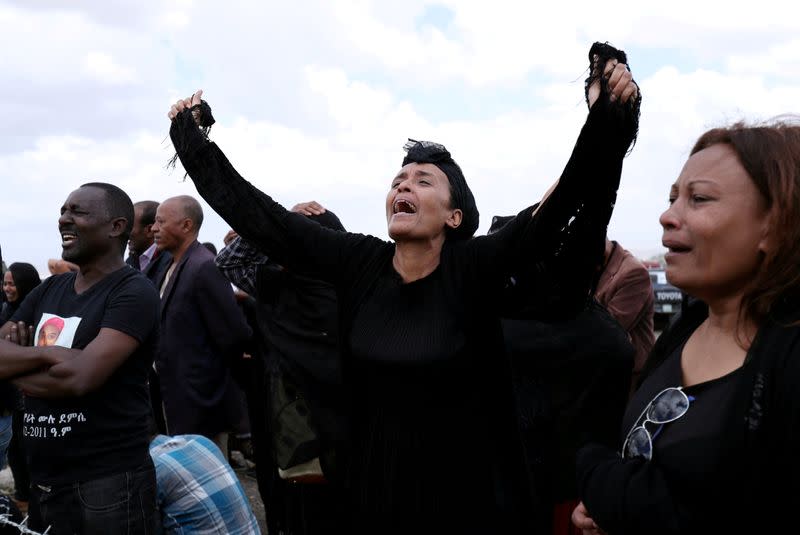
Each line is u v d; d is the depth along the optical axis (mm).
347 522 2234
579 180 1671
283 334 2893
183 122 2100
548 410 2736
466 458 1873
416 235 1919
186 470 2889
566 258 1794
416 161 2012
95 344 2369
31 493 2480
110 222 2551
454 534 1854
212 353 4344
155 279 4824
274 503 3197
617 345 2838
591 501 1287
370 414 1935
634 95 1589
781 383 1081
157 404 4789
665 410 1229
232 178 2094
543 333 2781
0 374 2336
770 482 1086
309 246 2068
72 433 2379
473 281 1873
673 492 1172
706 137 1269
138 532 2461
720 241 1184
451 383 1850
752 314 1186
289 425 2859
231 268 3279
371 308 1953
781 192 1133
